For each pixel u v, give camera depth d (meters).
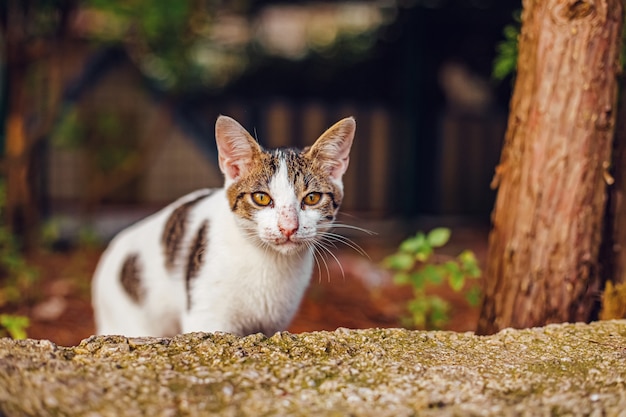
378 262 1.75
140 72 2.19
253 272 0.99
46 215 2.05
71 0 1.61
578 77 0.99
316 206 1.02
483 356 0.90
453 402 0.84
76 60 2.15
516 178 1.02
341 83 2.66
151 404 0.82
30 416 0.81
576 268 1.01
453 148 2.40
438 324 1.18
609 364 0.89
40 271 1.49
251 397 0.83
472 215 2.43
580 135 0.99
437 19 2.25
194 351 0.88
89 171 2.09
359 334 0.93
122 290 1.09
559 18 0.99
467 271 1.11
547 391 0.85
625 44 1.08
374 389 0.85
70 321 1.31
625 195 1.04
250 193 1.00
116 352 0.88
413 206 2.29
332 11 2.76
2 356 0.85
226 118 1.01
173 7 1.59
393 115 2.39
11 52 1.57
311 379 0.86
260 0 2.42
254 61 2.70
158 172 2.27
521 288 1.02
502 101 2.41
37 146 1.79
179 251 1.04
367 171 2.40
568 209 1.00
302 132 2.38
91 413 0.81
